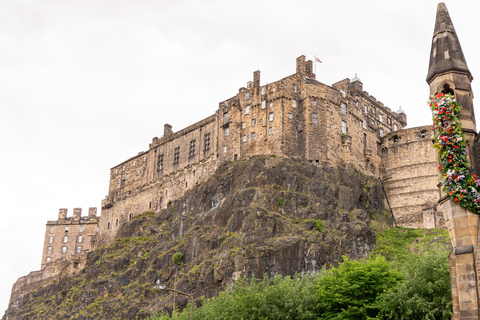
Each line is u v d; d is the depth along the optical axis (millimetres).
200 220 105500
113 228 143500
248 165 106625
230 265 88625
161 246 108312
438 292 50812
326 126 111375
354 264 58000
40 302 127750
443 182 35094
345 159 112375
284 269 86812
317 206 100125
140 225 126938
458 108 35750
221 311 64312
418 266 53469
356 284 54438
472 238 33281
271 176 102750
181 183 125750
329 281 58281
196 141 125938
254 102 115000
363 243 97062
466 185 34094
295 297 60156
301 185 102938
